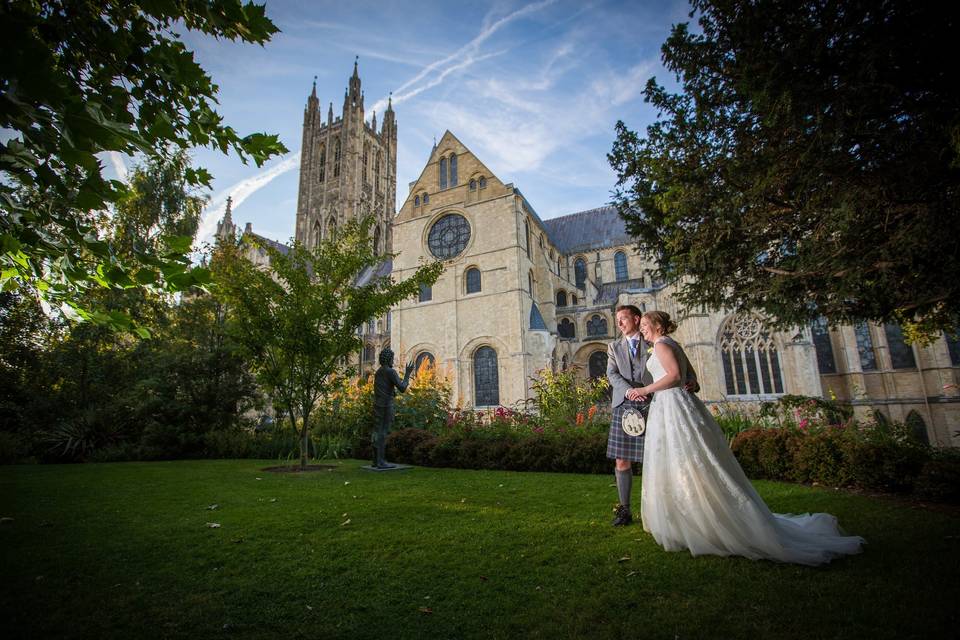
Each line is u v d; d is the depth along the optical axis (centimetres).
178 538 462
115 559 401
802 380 2966
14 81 162
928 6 478
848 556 374
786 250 886
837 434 787
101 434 1488
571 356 3978
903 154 588
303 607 310
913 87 557
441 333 3722
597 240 4781
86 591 333
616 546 419
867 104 557
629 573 354
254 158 282
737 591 315
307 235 6331
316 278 1236
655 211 962
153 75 250
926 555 371
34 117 175
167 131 243
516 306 3478
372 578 359
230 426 1680
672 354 426
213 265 1220
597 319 4062
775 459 784
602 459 930
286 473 980
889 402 3378
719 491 382
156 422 1538
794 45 580
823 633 259
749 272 877
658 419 425
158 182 2131
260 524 514
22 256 232
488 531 481
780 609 288
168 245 227
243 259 1178
